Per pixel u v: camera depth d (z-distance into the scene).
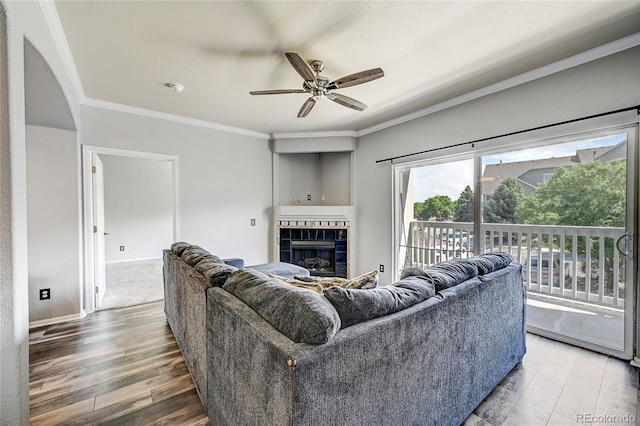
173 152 3.91
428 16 1.91
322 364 0.94
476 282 1.69
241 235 4.58
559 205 2.62
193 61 2.47
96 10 1.82
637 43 2.12
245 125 4.35
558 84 2.52
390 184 4.18
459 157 3.38
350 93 3.14
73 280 3.06
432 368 1.37
